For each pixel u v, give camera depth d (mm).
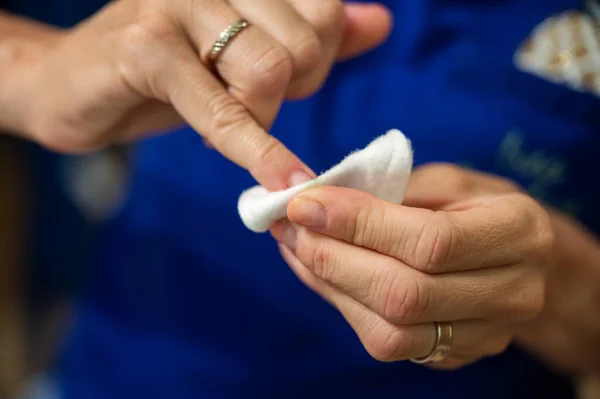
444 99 423
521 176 420
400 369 441
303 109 441
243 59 322
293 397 454
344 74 440
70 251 776
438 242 300
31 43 403
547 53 413
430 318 308
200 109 324
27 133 402
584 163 413
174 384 473
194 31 327
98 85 344
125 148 699
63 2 654
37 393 656
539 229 319
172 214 477
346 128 438
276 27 326
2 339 781
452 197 347
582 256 383
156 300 488
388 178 315
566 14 420
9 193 747
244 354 458
